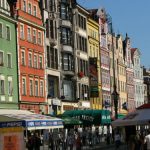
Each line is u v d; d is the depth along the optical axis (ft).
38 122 130.52
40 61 245.24
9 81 211.82
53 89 259.19
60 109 262.06
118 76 399.44
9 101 208.85
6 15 211.20
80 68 299.99
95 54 337.72
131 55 462.19
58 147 169.78
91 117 194.39
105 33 354.33
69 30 281.13
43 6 251.60
